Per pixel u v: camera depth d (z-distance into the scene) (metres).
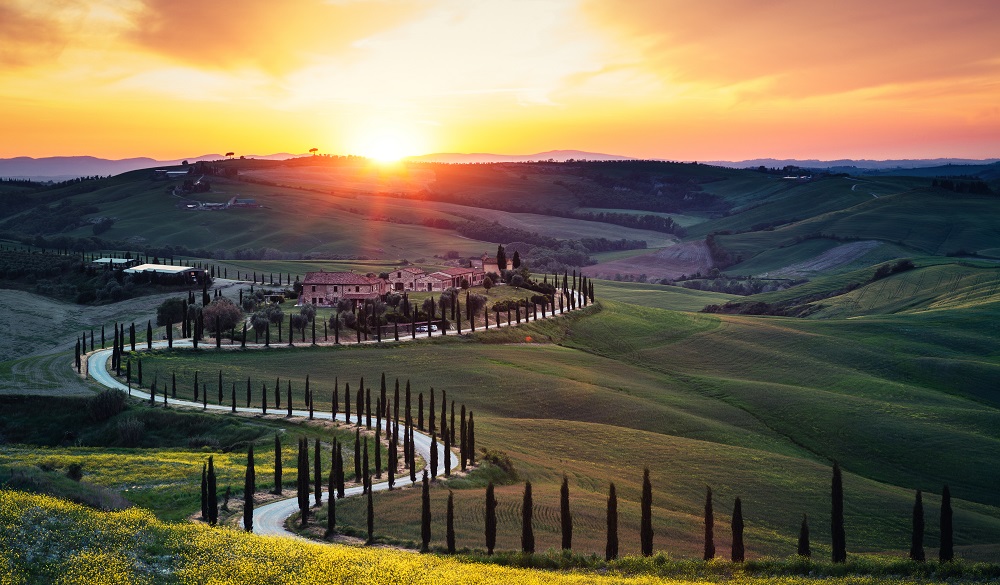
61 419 131.00
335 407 131.50
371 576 57.03
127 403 134.62
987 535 101.25
